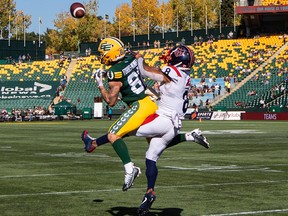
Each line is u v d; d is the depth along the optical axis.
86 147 10.36
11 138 34.72
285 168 17.97
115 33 137.12
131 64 10.35
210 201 11.91
